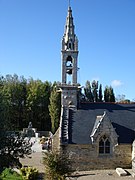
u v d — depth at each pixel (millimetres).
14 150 20766
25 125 97875
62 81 41938
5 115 20859
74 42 42719
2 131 19938
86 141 37156
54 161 29719
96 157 36969
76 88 41656
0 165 19844
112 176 33000
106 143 37406
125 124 39750
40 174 35188
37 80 105312
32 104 97375
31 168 33156
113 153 37188
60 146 36719
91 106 42000
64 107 41344
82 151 36969
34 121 98000
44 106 99062
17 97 97688
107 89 104562
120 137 37969
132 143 37438
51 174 29641
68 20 43156
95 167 36906
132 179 31297
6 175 32094
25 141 21875
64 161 30312
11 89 96125
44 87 100625
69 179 31203
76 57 42562
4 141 19922
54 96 87125
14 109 96500
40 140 70875
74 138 37375
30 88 98750
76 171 35938
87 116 40406
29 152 22172
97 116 39844
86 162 36875
